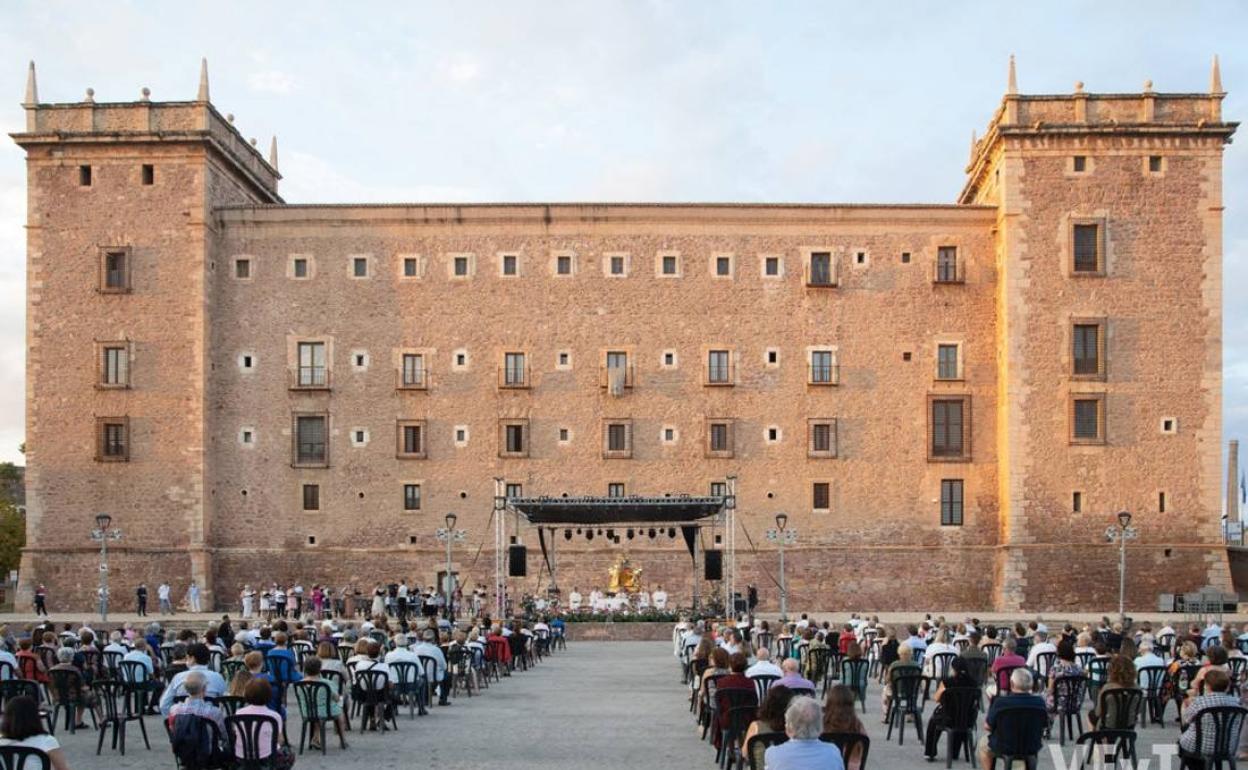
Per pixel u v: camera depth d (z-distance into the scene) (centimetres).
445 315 6625
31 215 6481
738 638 2902
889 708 2636
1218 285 6344
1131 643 2623
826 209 6619
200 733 1786
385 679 2533
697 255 6638
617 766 2134
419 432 6581
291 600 6088
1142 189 6369
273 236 6638
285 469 6562
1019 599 6253
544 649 4550
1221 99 6375
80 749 2372
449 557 5881
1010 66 6438
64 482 6394
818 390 6581
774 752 1305
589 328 6612
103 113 6500
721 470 6556
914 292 6606
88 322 6444
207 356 6475
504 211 6638
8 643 3052
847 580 6506
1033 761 1800
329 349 6594
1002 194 6431
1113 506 6294
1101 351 6312
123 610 6338
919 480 6538
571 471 6569
